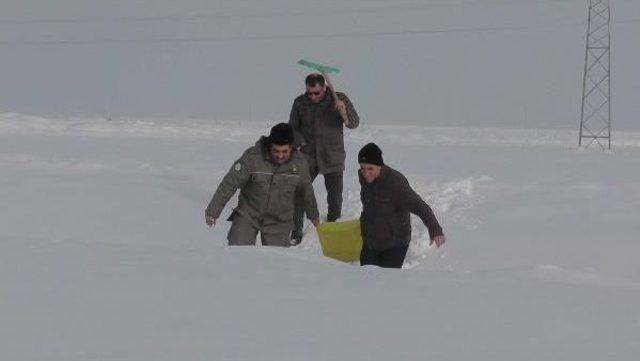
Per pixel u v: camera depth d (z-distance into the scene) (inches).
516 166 1082.7
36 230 553.9
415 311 216.2
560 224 575.8
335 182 575.8
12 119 1763.0
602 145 1831.9
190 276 250.8
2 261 264.7
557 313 219.0
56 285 232.5
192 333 187.9
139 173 843.4
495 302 230.1
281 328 194.1
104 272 252.2
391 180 391.2
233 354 172.4
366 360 171.3
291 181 408.2
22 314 201.2
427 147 1497.3
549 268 303.1
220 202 406.3
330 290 238.1
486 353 179.5
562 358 176.7
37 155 1076.5
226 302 218.5
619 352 182.2
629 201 652.7
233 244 403.9
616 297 242.4
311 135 570.9
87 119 2074.3
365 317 207.3
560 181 828.0
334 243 422.9
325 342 183.5
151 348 175.8
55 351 172.4
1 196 657.0
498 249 519.5
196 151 1219.9
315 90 565.0
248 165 404.2
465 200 658.8
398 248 400.8
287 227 414.6
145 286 234.2
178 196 678.5
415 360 172.9
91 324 193.8
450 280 262.2
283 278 253.4
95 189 697.6
